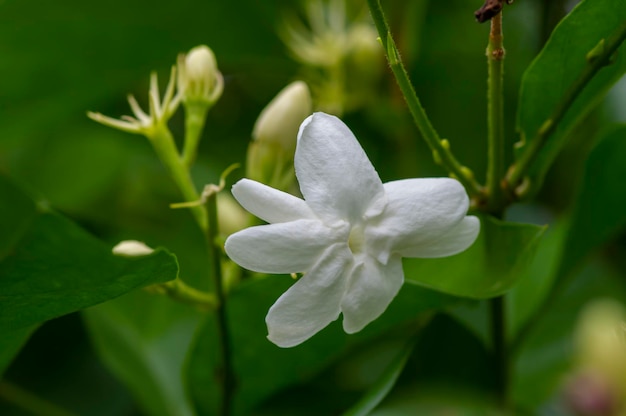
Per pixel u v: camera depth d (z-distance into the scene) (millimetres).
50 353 299
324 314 222
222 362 254
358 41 316
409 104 239
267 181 271
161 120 262
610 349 231
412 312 252
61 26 307
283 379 262
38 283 225
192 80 265
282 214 222
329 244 222
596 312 234
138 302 292
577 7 240
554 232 297
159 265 224
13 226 216
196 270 297
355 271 224
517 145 253
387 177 315
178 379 285
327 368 271
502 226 246
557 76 248
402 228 226
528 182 251
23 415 283
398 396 249
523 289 292
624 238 312
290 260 220
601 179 267
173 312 293
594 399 232
